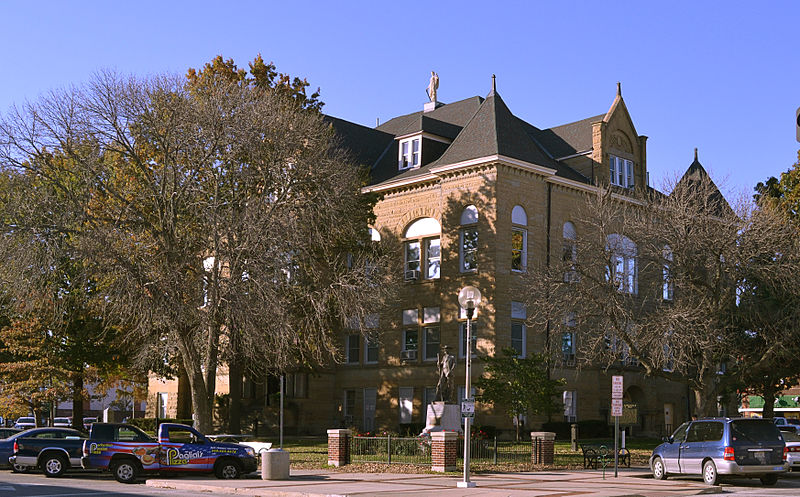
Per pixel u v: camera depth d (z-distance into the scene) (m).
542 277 42.12
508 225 49.00
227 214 38.91
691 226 39.34
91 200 40.06
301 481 27.94
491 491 24.17
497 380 41.59
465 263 49.97
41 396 46.66
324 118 57.97
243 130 39.09
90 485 27.42
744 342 42.34
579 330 41.59
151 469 29.09
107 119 39.66
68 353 48.03
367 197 49.00
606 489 25.16
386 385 53.22
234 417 48.38
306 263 41.59
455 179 50.72
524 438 47.28
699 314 38.41
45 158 40.75
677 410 55.97
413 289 52.50
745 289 40.34
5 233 38.41
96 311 44.69
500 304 47.97
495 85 52.34
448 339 50.09
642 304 41.81
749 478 30.47
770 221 39.62
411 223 53.38
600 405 52.09
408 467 31.64
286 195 40.53
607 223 41.91
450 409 36.69
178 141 39.00
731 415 60.53
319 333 44.84
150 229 39.09
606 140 55.09
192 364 39.91
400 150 55.34
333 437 33.41
